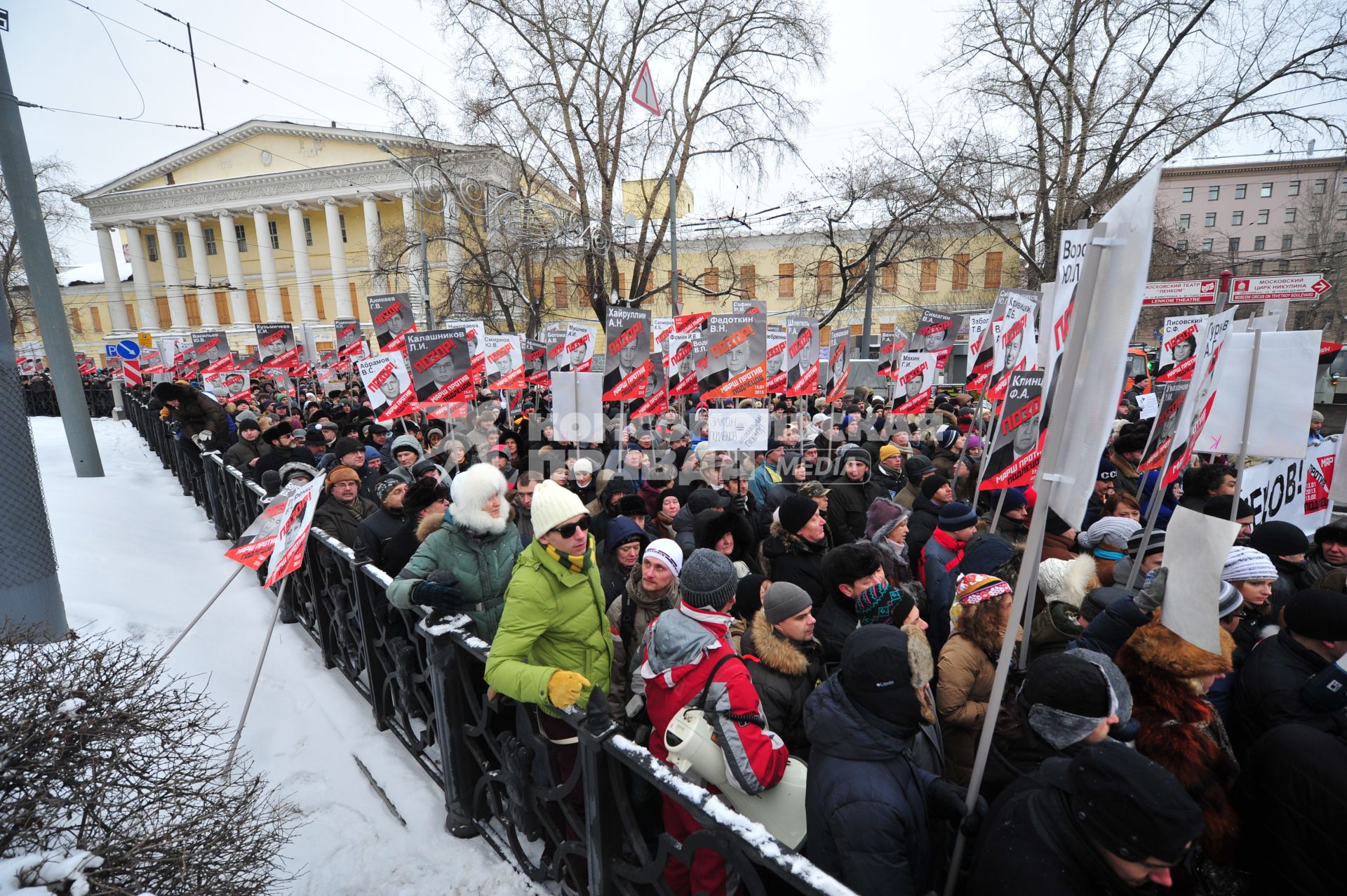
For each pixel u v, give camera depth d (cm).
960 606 243
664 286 2275
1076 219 2048
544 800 228
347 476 437
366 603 340
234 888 171
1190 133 1894
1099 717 164
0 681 168
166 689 196
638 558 316
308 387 2041
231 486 653
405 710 318
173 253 4553
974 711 229
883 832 154
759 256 3344
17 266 3012
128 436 1563
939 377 1897
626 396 757
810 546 361
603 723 187
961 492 611
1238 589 251
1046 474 180
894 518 389
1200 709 195
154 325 4647
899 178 2039
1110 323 169
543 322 2581
